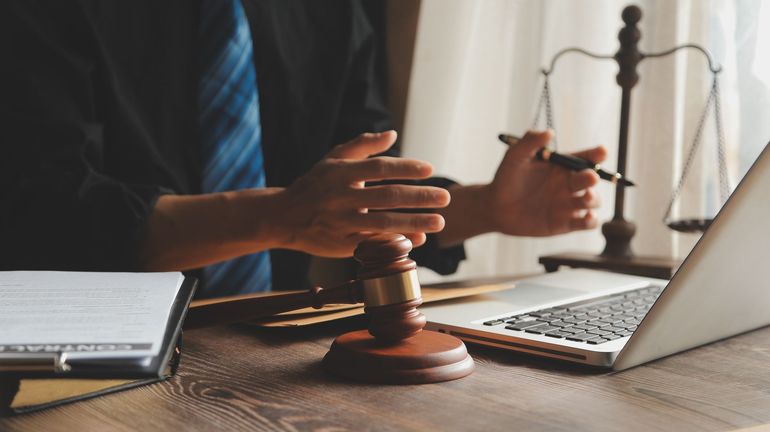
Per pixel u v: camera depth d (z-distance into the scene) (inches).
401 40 67.9
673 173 58.1
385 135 37.4
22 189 40.4
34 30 46.9
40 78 46.2
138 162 52.1
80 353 18.5
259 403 20.3
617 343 24.6
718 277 22.9
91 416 19.4
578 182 45.4
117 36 52.9
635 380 22.6
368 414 19.3
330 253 37.1
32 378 18.3
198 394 21.2
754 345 27.4
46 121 43.9
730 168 56.5
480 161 70.3
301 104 61.5
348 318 30.8
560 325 27.3
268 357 25.5
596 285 37.0
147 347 18.9
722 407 20.0
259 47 58.4
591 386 21.9
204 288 53.3
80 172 41.7
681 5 57.6
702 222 45.6
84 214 39.7
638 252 59.9
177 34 55.2
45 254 39.8
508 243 68.5
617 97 64.1
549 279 38.9
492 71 69.2
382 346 23.4
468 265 69.9
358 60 65.1
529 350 25.1
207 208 39.9
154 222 40.3
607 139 64.4
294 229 37.3
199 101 54.7
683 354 26.0
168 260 40.8
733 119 56.2
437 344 23.7
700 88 57.4
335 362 23.3
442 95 67.2
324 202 35.6
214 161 54.5
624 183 47.5
